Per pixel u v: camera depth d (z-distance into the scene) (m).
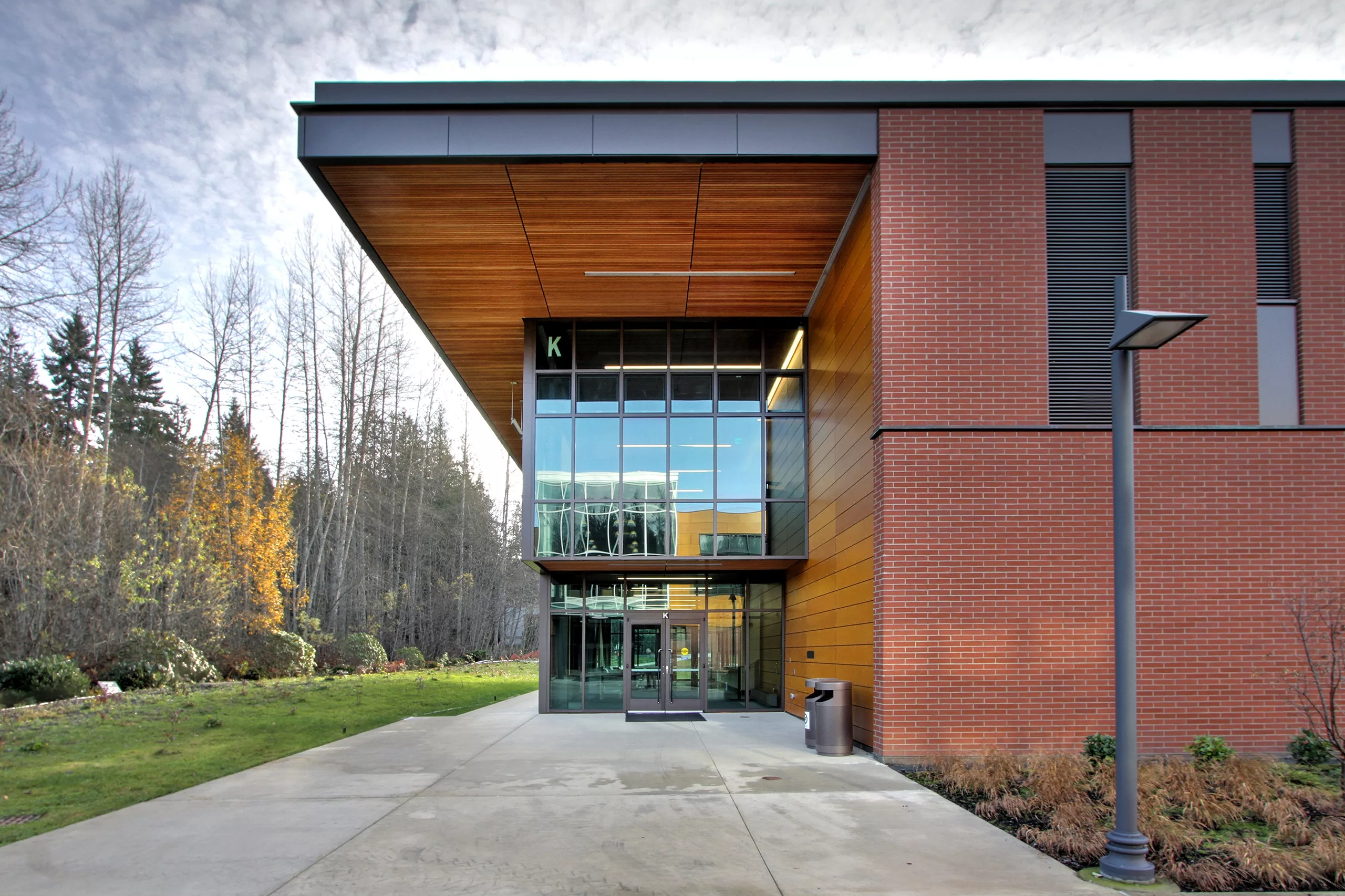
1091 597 10.87
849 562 13.37
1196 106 11.66
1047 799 8.13
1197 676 10.73
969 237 11.41
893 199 11.45
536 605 59.44
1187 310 11.36
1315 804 7.79
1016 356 11.25
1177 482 11.06
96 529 24.30
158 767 10.85
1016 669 10.75
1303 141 11.64
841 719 11.81
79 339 44.56
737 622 18.92
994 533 10.95
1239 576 10.91
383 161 11.46
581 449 17.52
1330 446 11.17
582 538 17.19
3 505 22.27
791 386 17.70
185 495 33.25
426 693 23.25
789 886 5.86
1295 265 11.53
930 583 10.87
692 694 18.64
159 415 49.59
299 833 7.31
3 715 16.50
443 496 54.75
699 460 17.47
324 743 13.13
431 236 13.86
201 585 27.92
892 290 11.31
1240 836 7.12
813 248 14.45
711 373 17.78
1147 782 8.41
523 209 12.96
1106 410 11.32
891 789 9.27
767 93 11.56
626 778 9.94
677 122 11.54
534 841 7.04
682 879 6.02
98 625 23.20
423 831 7.38
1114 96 11.52
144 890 5.78
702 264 15.06
